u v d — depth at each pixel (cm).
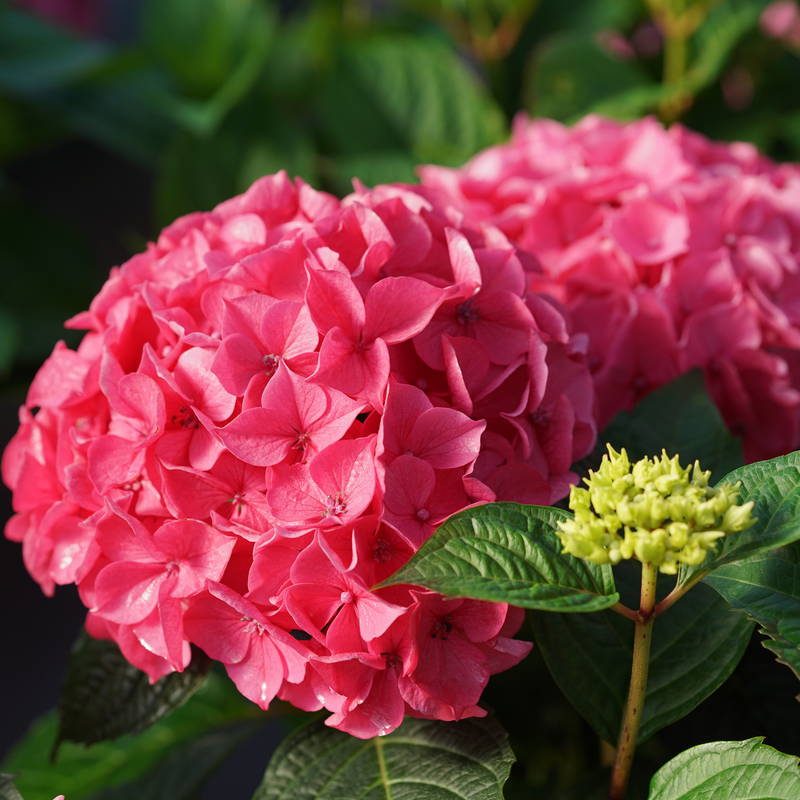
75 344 123
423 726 88
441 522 85
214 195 116
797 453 84
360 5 134
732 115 117
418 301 86
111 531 87
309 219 91
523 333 88
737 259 96
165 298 88
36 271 125
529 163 101
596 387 94
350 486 85
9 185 128
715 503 81
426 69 120
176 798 95
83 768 99
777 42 117
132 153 129
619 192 97
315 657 84
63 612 159
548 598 82
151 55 121
